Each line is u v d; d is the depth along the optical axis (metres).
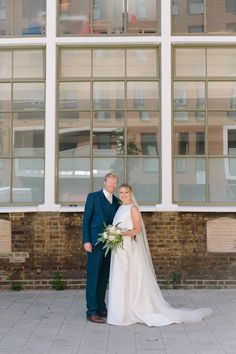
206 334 6.86
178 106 10.06
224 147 9.99
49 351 6.17
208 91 10.08
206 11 10.14
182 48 10.12
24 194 9.99
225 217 9.72
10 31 10.21
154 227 9.71
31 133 10.06
